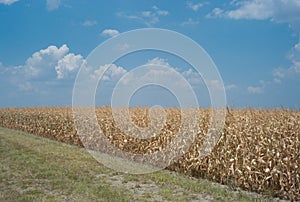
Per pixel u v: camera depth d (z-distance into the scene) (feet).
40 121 75.56
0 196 26.16
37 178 32.37
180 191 28.43
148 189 29.07
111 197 25.86
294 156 28.48
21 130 85.40
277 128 34.91
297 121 35.12
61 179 31.73
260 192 28.55
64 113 73.31
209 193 27.66
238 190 29.45
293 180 27.35
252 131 35.88
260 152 31.45
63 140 65.98
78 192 27.32
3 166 37.65
